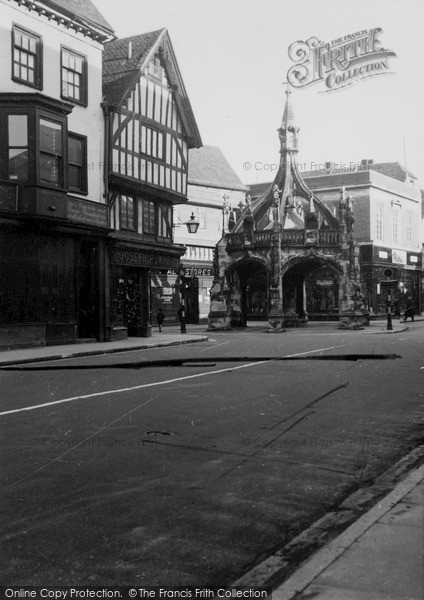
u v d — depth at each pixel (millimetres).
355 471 5430
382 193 47469
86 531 4031
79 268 20609
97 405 8531
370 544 3430
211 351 17672
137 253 23141
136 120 23062
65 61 20062
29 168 17656
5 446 6266
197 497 4715
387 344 19828
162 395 9391
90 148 21000
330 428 7137
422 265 53219
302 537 3904
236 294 34688
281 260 31031
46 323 18781
